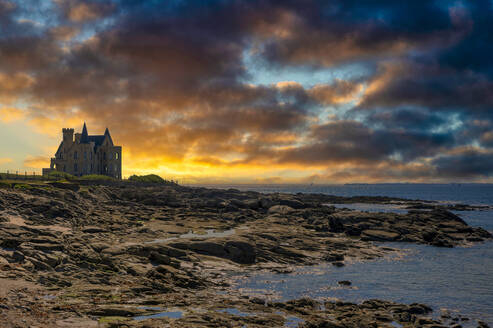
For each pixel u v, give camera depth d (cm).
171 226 5947
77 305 2147
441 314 2573
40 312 1938
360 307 2620
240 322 2091
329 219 6712
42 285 2538
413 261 4328
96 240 4162
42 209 5194
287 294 2950
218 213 7962
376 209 12812
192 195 9788
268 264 4009
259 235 4969
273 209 8575
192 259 3872
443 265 4116
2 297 2114
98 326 1803
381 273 3725
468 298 2934
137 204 8381
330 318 2367
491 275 3666
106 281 2803
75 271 2977
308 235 5700
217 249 4141
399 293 3052
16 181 8469
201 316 2056
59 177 10912
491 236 6328
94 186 9094
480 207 13488
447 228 6619
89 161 15038
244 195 10356
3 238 3388
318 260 4269
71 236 4116
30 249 3155
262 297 2842
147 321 1925
